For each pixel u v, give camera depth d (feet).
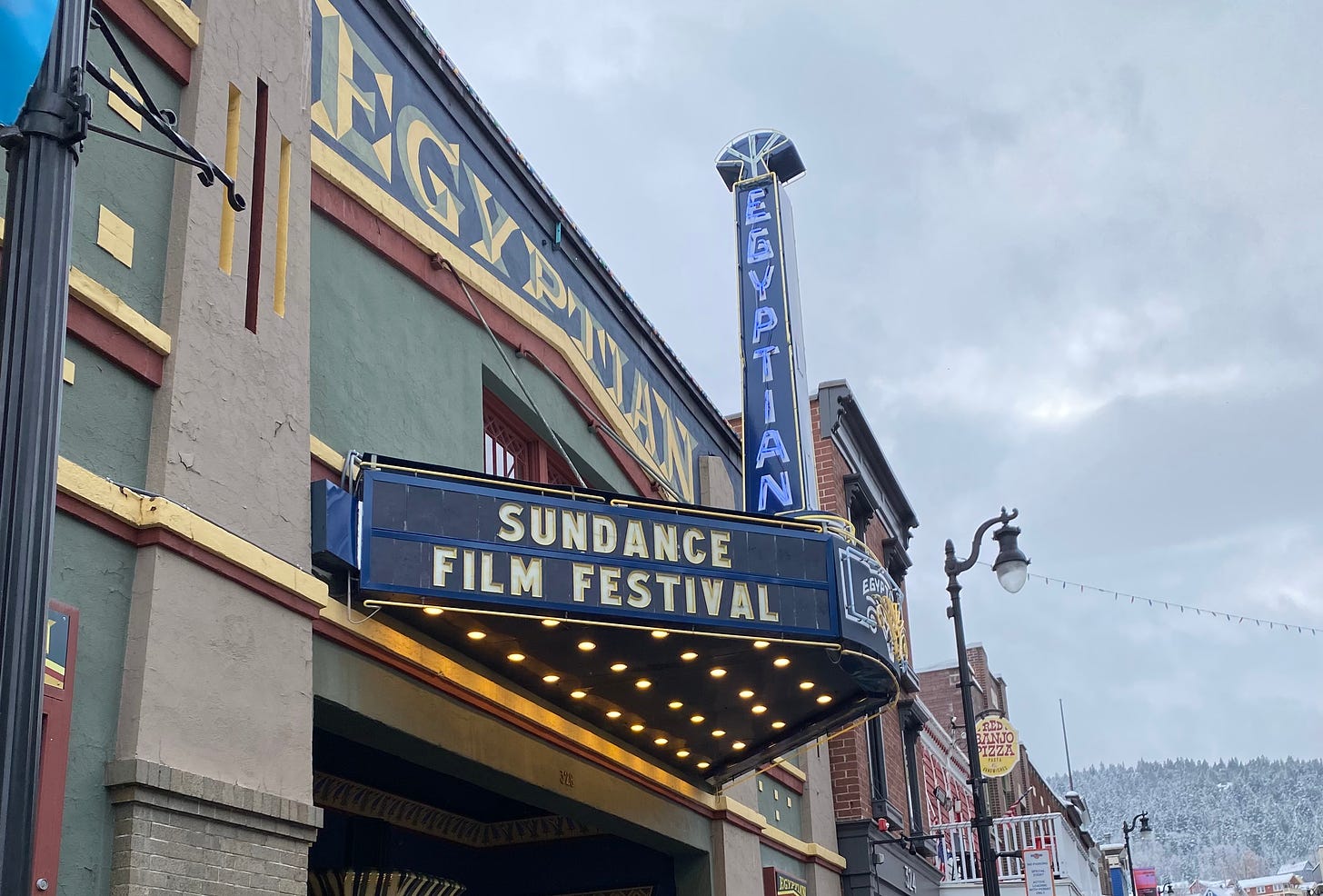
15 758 14.07
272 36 36.76
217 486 31.01
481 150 50.67
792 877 70.90
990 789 152.25
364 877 49.57
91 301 28.37
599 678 45.06
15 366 15.42
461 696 41.52
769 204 65.57
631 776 53.47
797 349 63.41
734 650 42.27
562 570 37.37
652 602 38.65
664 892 60.18
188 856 27.81
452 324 46.68
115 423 28.96
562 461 55.93
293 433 34.37
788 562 41.86
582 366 56.80
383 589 34.50
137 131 31.42
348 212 41.06
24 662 14.43
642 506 39.55
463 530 36.06
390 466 35.88
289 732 31.81
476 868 62.80
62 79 16.65
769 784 71.36
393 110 44.70
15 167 16.42
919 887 95.55
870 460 103.14
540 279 54.19
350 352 39.99
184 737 28.45
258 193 35.17
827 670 45.16
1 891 13.62
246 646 30.91
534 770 45.91
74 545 27.12
